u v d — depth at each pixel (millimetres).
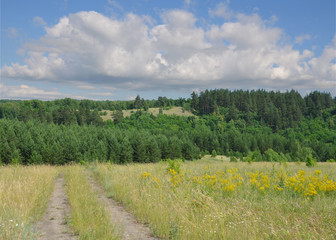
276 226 4840
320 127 166875
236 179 9844
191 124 195000
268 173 12219
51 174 13992
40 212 6215
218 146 117375
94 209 6332
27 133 60844
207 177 9227
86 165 23922
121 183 9945
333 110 193875
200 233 4492
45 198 7820
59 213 6363
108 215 5922
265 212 5809
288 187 8133
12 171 13805
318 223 4848
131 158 64312
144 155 67875
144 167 16078
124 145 65562
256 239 4156
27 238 4320
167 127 185250
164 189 8242
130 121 193500
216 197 7125
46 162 50969
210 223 4855
